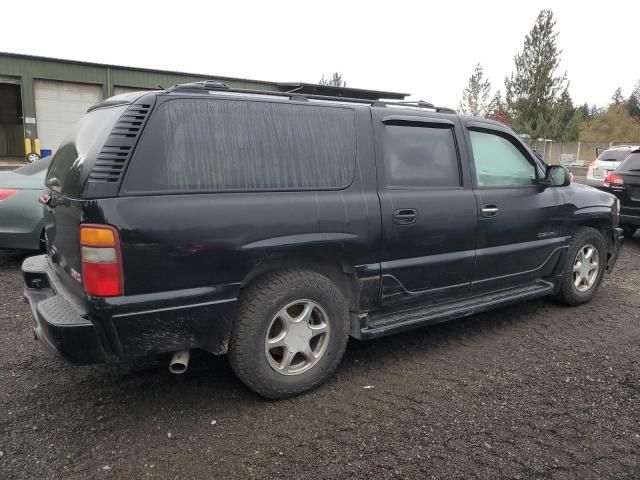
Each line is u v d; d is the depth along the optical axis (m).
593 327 4.57
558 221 4.71
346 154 3.41
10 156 23.97
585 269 5.11
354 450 2.71
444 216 3.80
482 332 4.43
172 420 2.98
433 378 3.55
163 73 20.00
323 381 3.37
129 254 2.62
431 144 3.88
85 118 3.50
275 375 3.14
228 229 2.88
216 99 3.00
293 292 3.11
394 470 2.55
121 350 2.72
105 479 2.46
